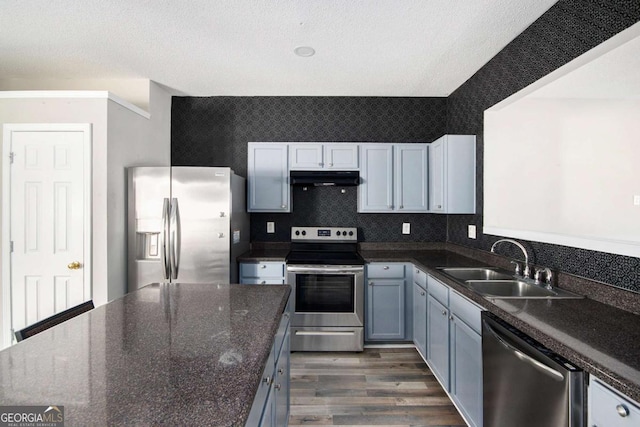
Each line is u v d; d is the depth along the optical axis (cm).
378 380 234
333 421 189
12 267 241
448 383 198
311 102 337
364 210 311
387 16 193
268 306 137
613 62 144
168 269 255
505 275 207
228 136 338
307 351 282
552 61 180
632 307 132
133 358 89
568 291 165
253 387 75
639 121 132
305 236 331
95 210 241
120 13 192
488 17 193
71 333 107
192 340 101
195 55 246
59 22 201
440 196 280
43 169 241
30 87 292
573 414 97
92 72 277
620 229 137
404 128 337
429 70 268
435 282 222
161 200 258
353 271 276
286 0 179
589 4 156
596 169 149
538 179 190
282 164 312
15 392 71
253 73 278
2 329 240
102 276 241
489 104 248
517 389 124
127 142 267
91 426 60
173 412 65
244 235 314
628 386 78
